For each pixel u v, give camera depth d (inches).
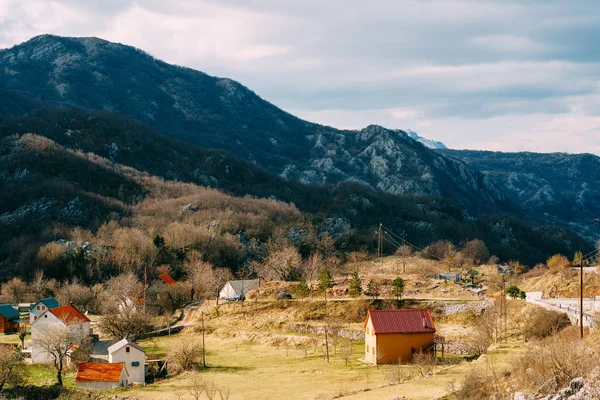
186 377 4269.2
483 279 7687.0
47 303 6053.2
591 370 2395.4
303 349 4985.2
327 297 6358.3
